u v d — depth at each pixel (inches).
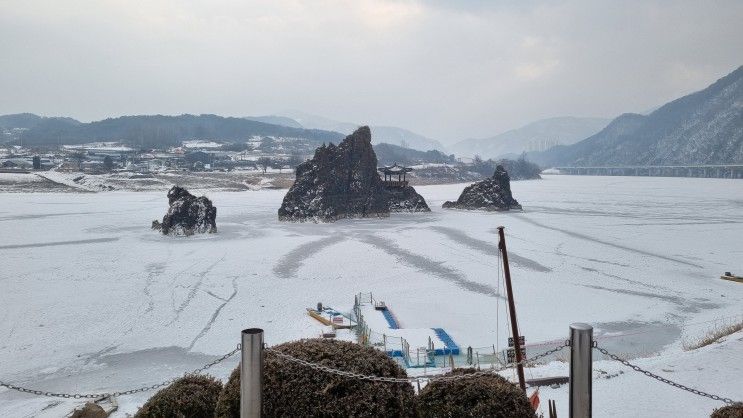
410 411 410.3
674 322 1624.0
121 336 1444.4
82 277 2128.4
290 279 2140.7
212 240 3196.4
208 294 1889.8
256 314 1657.2
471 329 1523.1
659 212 5123.0
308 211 4347.9
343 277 2187.5
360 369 403.9
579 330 371.2
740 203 6205.7
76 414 788.6
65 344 1378.0
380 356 426.0
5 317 1590.8
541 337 1460.4
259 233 3543.3
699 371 794.8
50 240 3107.8
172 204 3629.4
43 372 1194.0
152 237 3287.4
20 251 2723.9
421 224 4156.0
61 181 7751.0
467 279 2166.6
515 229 3794.3
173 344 1387.8
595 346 389.4
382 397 392.2
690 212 5113.2
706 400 683.4
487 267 2409.0
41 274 2175.2
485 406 420.5
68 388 1102.4
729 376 767.1
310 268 2356.1
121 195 6894.7
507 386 447.8
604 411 658.2
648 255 2738.7
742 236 3425.2
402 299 1856.5
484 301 1835.6
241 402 373.1
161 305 1742.1
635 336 1489.9
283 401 389.1
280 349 421.7
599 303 1827.0
